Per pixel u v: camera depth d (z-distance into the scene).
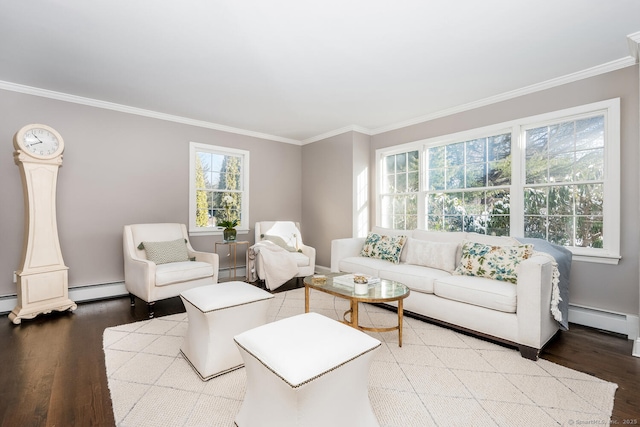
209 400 1.65
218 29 2.17
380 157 4.67
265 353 1.28
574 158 2.92
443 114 3.86
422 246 3.28
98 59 2.60
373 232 4.05
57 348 2.26
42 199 2.93
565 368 2.00
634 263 2.58
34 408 1.57
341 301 3.46
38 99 3.23
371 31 2.20
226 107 3.80
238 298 1.99
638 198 2.55
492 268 2.61
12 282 3.11
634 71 2.56
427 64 2.69
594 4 1.90
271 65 2.71
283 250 4.16
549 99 3.02
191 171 4.31
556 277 2.32
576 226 2.90
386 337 2.49
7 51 2.46
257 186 5.02
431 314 2.70
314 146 5.25
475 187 3.63
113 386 1.77
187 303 2.04
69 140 3.41
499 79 2.98
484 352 2.22
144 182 3.92
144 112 3.89
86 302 3.46
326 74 2.89
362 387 1.40
